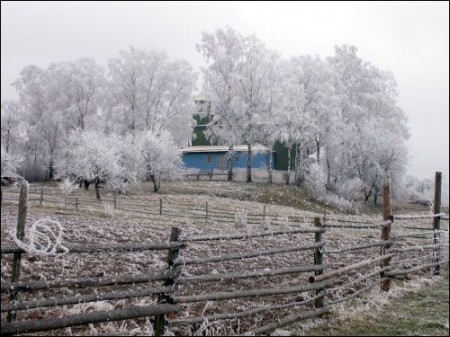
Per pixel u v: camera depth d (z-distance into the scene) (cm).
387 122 5738
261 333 642
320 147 5272
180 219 2567
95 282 540
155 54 5391
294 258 1312
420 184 6144
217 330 626
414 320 719
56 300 518
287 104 4869
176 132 5400
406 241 1689
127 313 547
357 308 777
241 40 5275
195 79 5494
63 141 5100
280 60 5312
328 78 5441
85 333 600
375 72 6206
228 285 935
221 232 1938
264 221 2566
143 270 1002
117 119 5134
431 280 1047
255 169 5662
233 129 5156
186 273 998
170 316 685
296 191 4884
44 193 3600
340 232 2269
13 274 520
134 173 4034
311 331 662
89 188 4444
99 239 1388
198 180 5522
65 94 5366
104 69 5525
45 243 1172
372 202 5203
